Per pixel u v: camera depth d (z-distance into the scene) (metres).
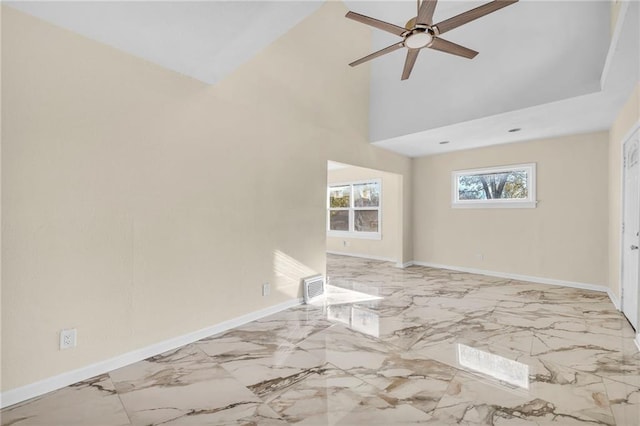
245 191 3.15
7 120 1.78
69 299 2.02
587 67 3.10
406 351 2.52
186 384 2.04
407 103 4.57
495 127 4.21
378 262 6.91
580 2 3.14
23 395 1.84
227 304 2.98
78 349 2.06
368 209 7.64
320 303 3.84
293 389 1.98
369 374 2.16
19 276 1.83
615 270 3.83
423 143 5.10
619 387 1.98
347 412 1.74
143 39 2.12
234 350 2.54
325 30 4.17
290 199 3.65
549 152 4.79
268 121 3.39
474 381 2.06
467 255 5.70
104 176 2.18
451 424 1.64
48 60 1.92
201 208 2.77
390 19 4.73
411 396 1.90
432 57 4.29
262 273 3.33
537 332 2.89
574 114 3.67
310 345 2.63
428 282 4.95
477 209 5.56
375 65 4.96
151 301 2.44
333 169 8.34
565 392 1.92
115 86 2.23
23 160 1.84
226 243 2.98
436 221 6.11
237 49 2.26
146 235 2.41
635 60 2.45
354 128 4.71
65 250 2.01
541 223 4.88
